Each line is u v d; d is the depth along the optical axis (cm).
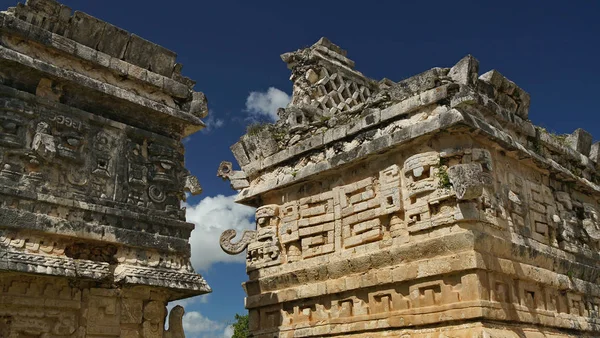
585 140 1814
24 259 988
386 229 1471
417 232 1385
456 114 1326
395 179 1456
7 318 1005
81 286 1095
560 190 1672
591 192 1803
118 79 1226
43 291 1048
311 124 1739
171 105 1303
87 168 1130
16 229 1003
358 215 1530
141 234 1160
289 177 1702
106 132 1181
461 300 1265
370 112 1568
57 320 1056
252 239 1788
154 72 1291
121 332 1119
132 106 1228
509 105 1539
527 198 1509
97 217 1113
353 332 1465
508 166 1477
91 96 1178
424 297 1338
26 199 1027
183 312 1242
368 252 1480
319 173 1623
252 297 1733
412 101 1453
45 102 1098
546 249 1495
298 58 2052
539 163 1550
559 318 1440
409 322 1343
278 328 1644
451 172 1302
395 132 1453
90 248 1115
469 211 1292
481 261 1257
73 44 1155
